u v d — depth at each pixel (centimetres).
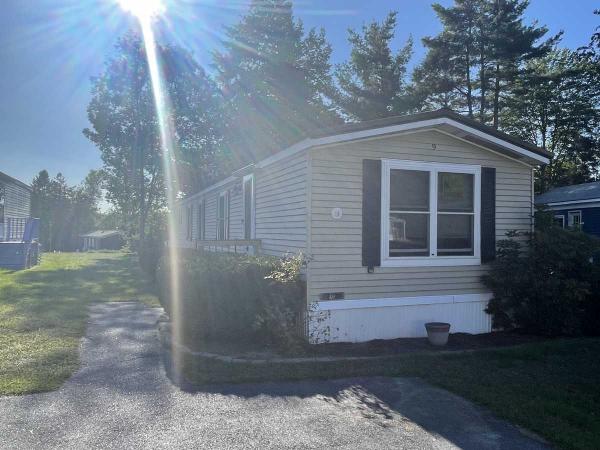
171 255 1093
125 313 1050
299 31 3359
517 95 3044
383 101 3356
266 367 626
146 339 795
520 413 484
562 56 3431
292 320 750
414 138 841
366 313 798
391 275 819
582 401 522
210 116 3262
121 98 3356
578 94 3275
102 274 2006
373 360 673
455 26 3045
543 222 906
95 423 449
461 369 635
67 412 475
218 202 1653
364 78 3544
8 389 534
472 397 533
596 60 2914
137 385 557
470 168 882
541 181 3356
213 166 3250
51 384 553
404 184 841
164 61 3253
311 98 3291
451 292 861
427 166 848
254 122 3152
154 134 3362
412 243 845
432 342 777
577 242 857
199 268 781
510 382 584
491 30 2938
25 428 436
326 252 778
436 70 3153
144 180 3528
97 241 6500
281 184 912
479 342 811
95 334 831
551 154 890
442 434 441
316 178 778
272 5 3288
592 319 884
